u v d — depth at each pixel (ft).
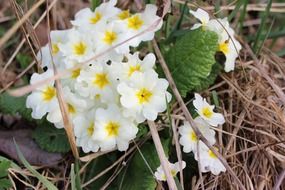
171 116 1.35
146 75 1.25
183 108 1.31
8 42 1.74
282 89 1.52
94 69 1.27
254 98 1.50
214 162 1.28
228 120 1.43
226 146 1.37
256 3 1.84
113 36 1.31
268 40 1.85
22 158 1.25
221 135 1.37
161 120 1.38
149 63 1.28
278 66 1.61
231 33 1.44
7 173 1.26
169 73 1.38
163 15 1.32
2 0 1.86
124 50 1.27
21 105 1.44
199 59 1.35
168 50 1.47
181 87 1.38
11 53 1.72
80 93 1.26
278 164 1.38
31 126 1.54
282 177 1.27
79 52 1.30
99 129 1.23
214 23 1.41
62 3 1.89
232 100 1.48
